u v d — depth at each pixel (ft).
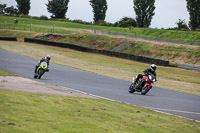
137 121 83.82
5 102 85.25
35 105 87.66
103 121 78.54
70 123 71.77
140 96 150.10
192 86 253.24
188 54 534.37
